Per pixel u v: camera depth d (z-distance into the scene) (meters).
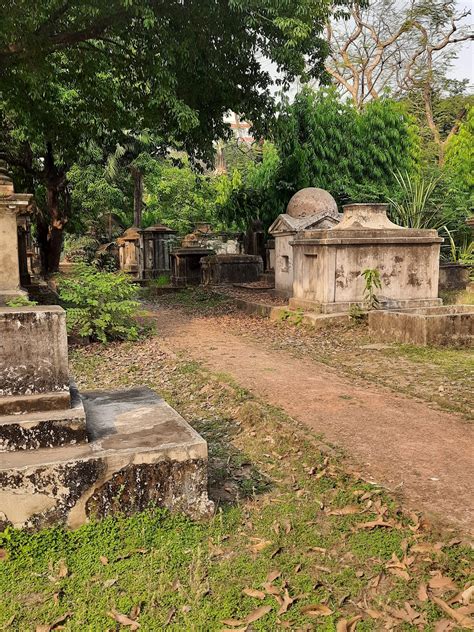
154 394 4.31
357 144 18.72
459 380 6.18
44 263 18.59
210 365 7.25
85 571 2.66
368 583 2.60
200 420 5.29
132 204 32.69
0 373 3.19
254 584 2.58
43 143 16.11
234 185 21.77
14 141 16.70
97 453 3.02
